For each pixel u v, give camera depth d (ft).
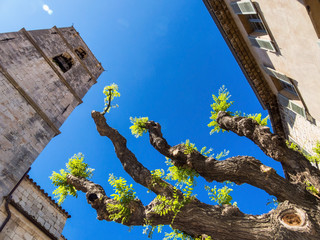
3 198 25.80
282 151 21.93
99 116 28.55
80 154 31.09
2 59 34.24
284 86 32.45
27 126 32.32
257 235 18.60
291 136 34.94
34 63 40.42
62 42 53.78
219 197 23.59
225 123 26.99
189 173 24.50
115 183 22.99
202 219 20.17
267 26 23.45
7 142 28.35
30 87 36.27
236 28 31.58
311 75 20.83
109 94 30.30
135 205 22.29
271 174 20.77
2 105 30.04
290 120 34.14
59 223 34.37
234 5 27.50
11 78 33.12
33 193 32.35
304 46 19.15
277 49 24.04
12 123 30.22
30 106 34.63
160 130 29.53
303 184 20.15
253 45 29.76
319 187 19.26
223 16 30.71
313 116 25.34
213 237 19.97
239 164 21.98
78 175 29.14
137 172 24.88
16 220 27.40
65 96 43.83
